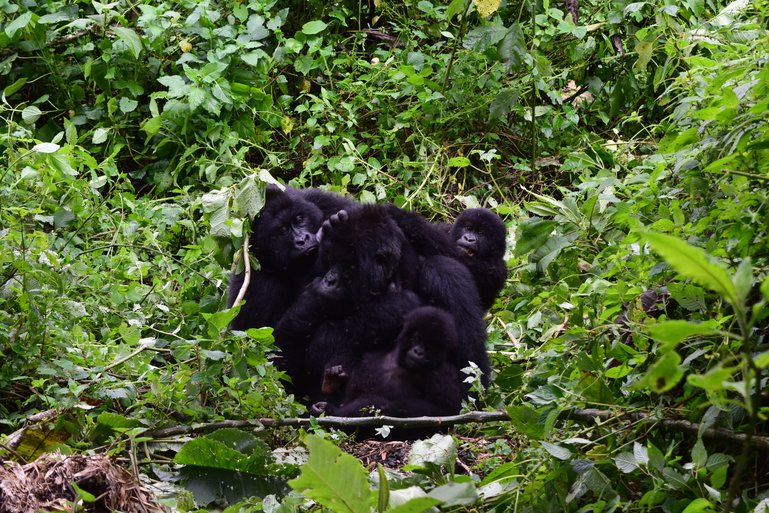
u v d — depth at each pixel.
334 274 8.61
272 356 8.17
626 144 12.77
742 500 5.66
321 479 4.73
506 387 8.24
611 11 13.55
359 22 14.00
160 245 10.94
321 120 13.19
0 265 8.21
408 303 8.70
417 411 7.96
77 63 12.95
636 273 7.04
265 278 9.18
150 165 12.38
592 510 6.03
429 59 13.21
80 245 10.59
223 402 7.74
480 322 8.79
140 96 12.85
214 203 9.11
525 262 10.78
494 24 12.36
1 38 12.34
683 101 7.77
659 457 5.75
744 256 6.12
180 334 9.37
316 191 9.96
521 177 12.91
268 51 13.43
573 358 7.02
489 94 13.09
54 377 7.84
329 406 8.40
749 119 6.41
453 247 9.47
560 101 13.17
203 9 12.62
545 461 6.19
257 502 6.37
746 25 8.45
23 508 5.68
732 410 5.90
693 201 7.11
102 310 9.02
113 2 13.29
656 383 3.99
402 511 4.63
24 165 9.79
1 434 7.41
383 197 11.92
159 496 6.44
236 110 12.45
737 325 6.10
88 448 7.05
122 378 7.97
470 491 4.76
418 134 12.90
